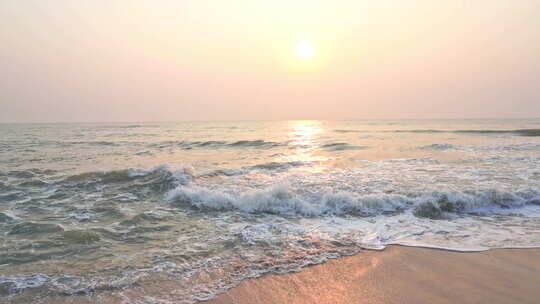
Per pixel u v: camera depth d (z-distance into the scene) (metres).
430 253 4.26
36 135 34.06
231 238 4.91
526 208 6.42
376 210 6.37
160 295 3.24
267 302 3.13
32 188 8.45
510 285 3.37
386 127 47.31
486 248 4.39
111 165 12.27
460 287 3.35
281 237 4.95
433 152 14.97
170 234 5.11
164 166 10.35
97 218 6.01
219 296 3.23
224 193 7.30
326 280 3.56
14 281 3.52
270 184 8.55
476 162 11.67
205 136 31.00
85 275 3.67
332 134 32.03
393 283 3.48
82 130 47.56
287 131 41.25
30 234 5.08
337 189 7.74
